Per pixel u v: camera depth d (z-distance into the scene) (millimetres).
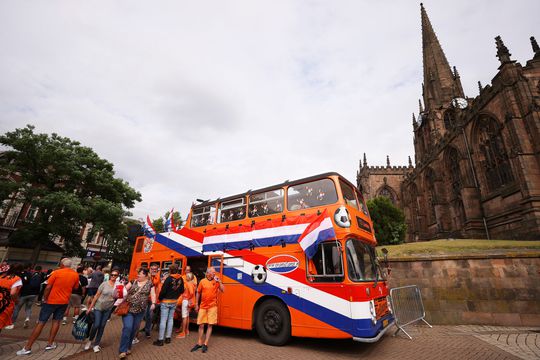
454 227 34094
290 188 9633
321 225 7961
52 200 23188
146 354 7359
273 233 9273
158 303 9453
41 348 7668
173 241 12602
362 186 59625
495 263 12109
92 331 7680
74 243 27906
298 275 8336
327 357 7117
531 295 11289
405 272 13578
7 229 29422
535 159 22641
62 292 7617
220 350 7770
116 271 7930
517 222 23656
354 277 7578
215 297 8039
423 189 43875
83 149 27844
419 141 52875
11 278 7484
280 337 8188
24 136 24359
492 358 6906
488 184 28391
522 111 23938
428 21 58531
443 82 49969
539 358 6816
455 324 11984
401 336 9656
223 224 11000
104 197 28531
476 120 30016
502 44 26109
